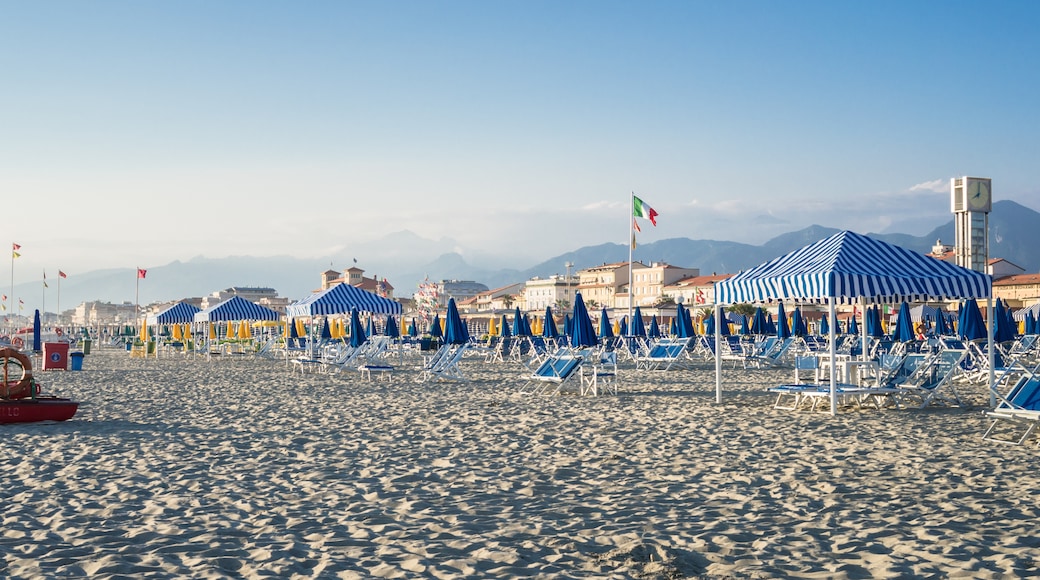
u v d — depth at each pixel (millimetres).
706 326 38219
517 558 5047
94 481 7551
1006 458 8391
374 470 8086
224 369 27109
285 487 7293
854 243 13750
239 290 199250
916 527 5684
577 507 6430
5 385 11883
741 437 10148
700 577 4668
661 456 8797
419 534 5645
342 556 5125
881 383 13938
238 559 5043
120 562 4949
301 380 21250
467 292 195125
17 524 5934
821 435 10258
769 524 5832
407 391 17547
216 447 9594
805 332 33000
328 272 157875
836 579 4605
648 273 124125
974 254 92500
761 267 14906
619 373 23562
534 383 19109
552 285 131000
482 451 9250
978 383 18406
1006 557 4902
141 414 13148
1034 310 36594
